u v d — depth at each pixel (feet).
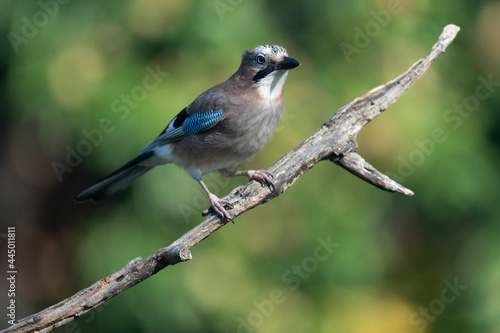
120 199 36.73
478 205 39.55
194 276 36.83
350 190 37.47
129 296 36.50
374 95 23.90
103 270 36.01
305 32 39.14
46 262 42.01
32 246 42.24
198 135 26.99
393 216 41.63
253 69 26.45
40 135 38.11
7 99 38.81
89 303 19.33
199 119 26.68
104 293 19.48
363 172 23.12
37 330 18.98
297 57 38.24
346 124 23.47
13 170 41.57
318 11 38.96
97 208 38.47
